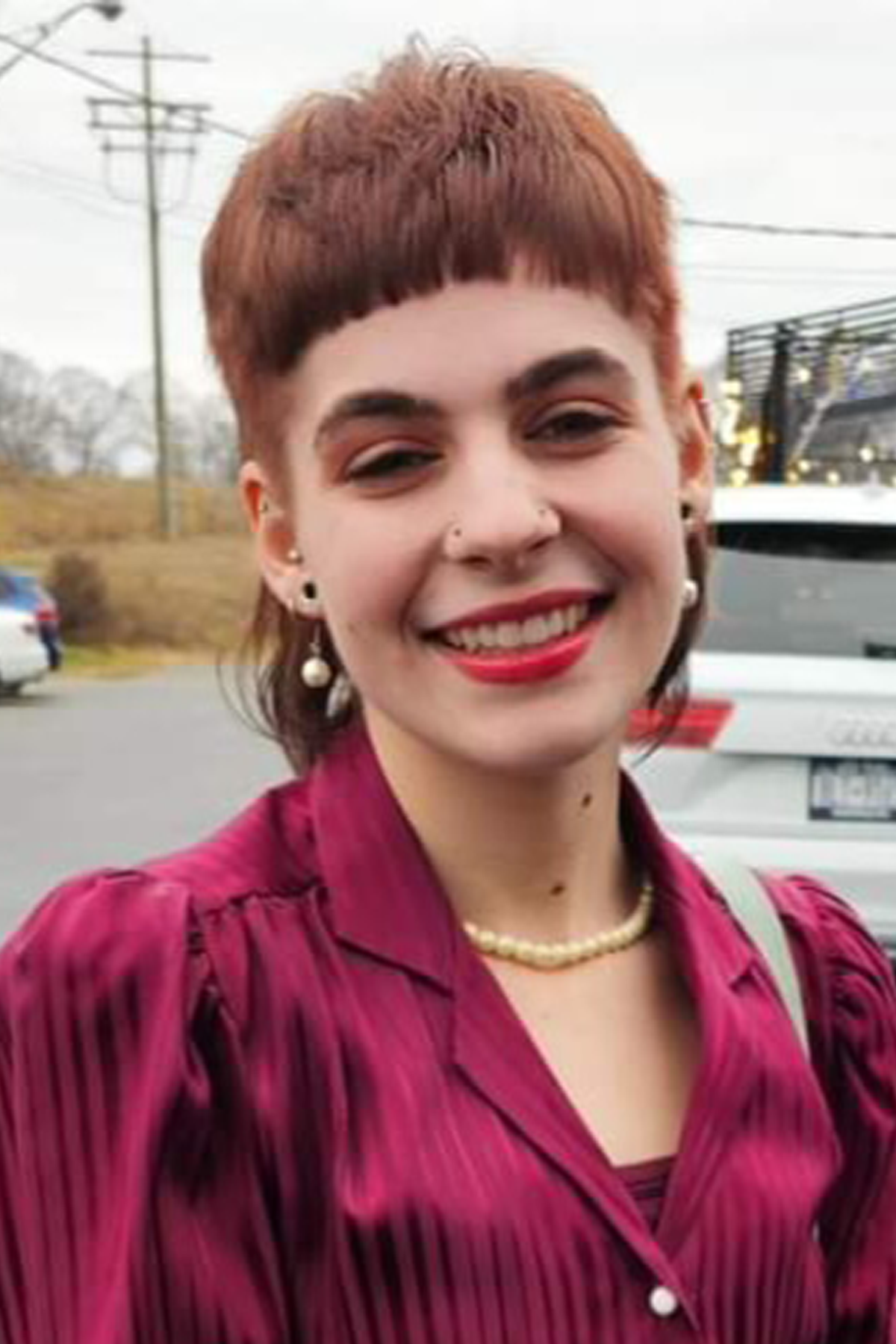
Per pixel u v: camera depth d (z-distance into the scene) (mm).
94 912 1030
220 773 12297
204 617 32344
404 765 1131
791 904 1332
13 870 8305
